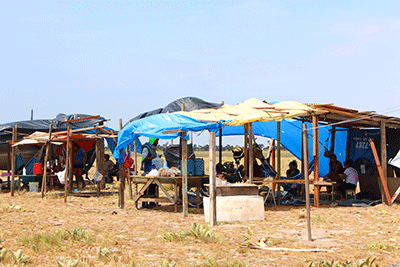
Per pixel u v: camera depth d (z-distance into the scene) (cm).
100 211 1282
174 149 1606
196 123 1258
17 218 1091
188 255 709
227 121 1322
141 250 739
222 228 992
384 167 1493
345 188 1602
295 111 1379
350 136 1777
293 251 739
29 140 1722
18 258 636
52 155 2050
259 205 1139
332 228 981
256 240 798
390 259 680
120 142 1381
